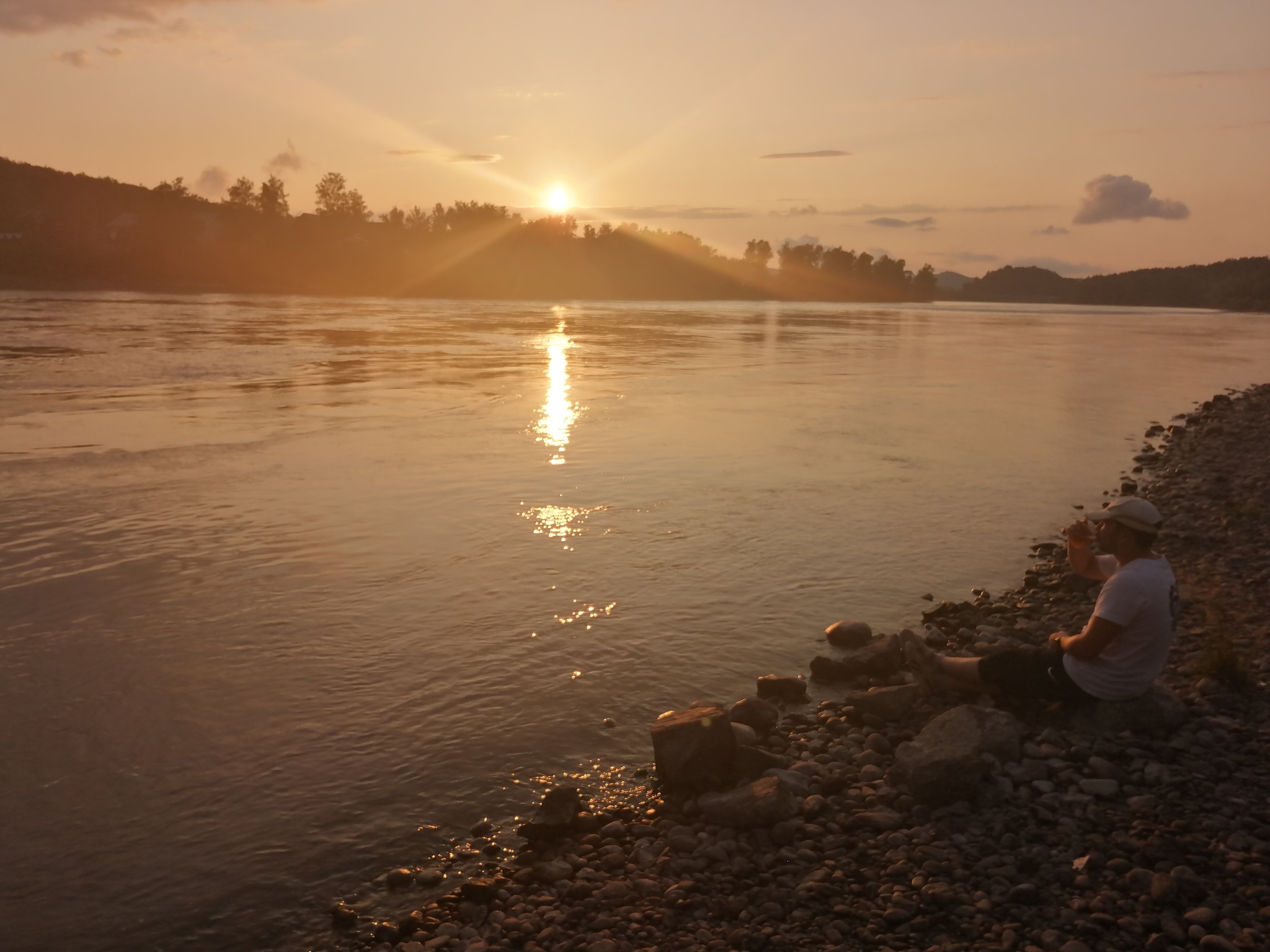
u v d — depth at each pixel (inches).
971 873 179.5
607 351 1547.7
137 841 194.2
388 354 1366.9
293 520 431.5
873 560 394.9
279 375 1039.6
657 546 404.8
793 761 231.6
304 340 1603.1
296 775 220.2
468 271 6786.4
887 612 336.8
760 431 719.7
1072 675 239.0
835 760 231.1
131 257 5044.3
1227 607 331.3
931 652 266.8
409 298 5359.3
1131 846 183.5
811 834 196.4
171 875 184.2
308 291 5378.9
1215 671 260.8
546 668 281.7
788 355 1565.0
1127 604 229.8
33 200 7076.8
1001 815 198.8
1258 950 150.5
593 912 174.1
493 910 176.1
